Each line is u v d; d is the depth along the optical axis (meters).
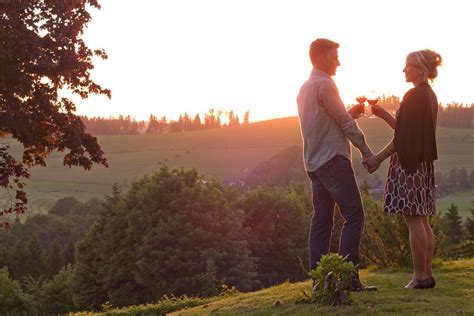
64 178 159.38
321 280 5.22
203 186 41.97
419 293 5.45
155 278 36.66
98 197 136.75
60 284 47.38
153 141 197.75
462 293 5.41
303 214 51.47
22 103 14.98
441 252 8.24
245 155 165.12
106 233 40.62
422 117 5.27
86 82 16.02
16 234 92.94
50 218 103.00
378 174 94.31
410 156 5.26
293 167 126.94
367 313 4.79
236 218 41.06
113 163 171.50
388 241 8.28
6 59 14.70
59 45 15.46
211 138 193.38
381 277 6.88
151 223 38.88
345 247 5.56
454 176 132.62
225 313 6.07
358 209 5.55
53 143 15.73
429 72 5.37
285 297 6.22
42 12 15.66
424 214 5.45
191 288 36.69
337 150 5.49
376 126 163.62
